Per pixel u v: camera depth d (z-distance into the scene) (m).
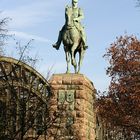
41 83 28.45
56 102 29.09
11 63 27.05
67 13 30.48
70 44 30.33
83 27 30.81
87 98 30.20
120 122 58.31
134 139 61.34
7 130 21.39
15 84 25.02
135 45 60.19
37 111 23.55
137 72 59.16
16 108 21.92
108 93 58.91
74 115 29.00
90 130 30.56
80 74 30.17
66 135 27.70
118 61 59.75
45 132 22.33
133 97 56.81
